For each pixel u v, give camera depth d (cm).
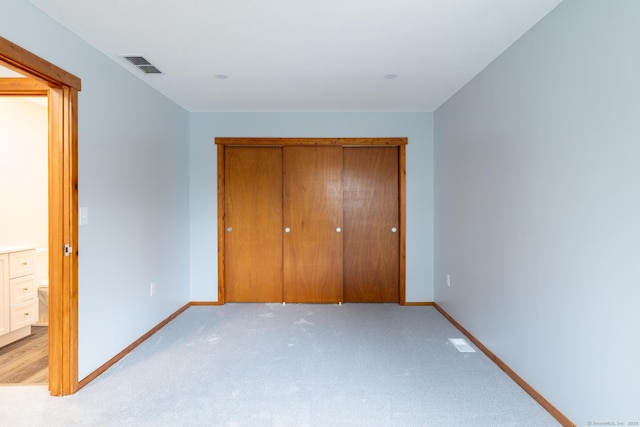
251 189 431
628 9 152
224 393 225
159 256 344
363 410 206
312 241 429
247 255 433
